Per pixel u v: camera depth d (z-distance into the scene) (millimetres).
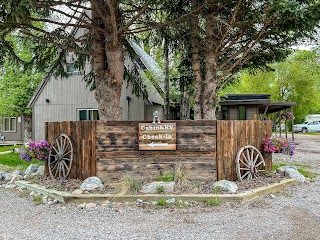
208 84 9328
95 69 8289
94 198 5594
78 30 13977
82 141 6996
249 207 5273
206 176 6824
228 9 8188
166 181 6398
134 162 6766
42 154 7594
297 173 7434
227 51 10164
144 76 14586
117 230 4227
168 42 10383
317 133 34219
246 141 7262
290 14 6945
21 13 5086
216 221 4555
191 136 6840
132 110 14609
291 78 32688
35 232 4176
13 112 18312
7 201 5832
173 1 8766
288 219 4629
